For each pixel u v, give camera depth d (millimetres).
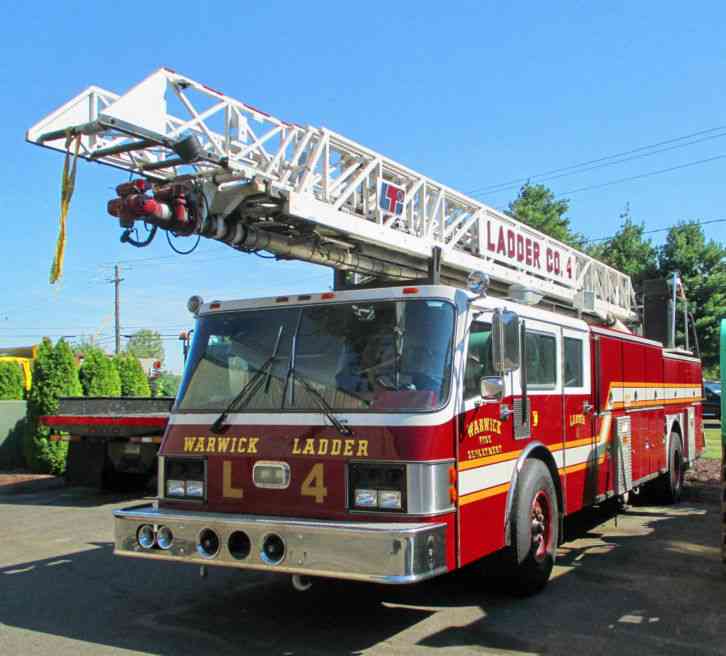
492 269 9531
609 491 7957
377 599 6035
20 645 5039
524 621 5441
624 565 7078
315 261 7535
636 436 8781
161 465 5625
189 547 5094
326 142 7336
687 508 10227
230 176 6516
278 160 6930
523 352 6074
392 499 4734
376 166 7992
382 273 8266
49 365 14406
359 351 5219
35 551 8008
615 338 8312
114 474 12156
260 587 6457
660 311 13148
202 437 5461
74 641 5113
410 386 4969
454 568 4863
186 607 5898
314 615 5652
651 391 9484
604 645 4953
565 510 6770
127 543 5344
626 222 43312
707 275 40594
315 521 4809
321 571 4625
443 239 8844
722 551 6742
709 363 41000
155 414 11328
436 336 5090
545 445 6461
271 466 5129
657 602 5902
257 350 5562
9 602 6082
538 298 6875
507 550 5766
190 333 6141
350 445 4902
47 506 11195
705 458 15609
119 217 6031
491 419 5512
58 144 6004
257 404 5359
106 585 6586
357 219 7480
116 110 5684
